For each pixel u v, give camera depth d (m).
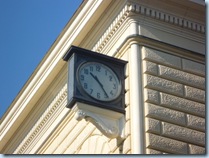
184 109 20.42
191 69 21.16
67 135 22.91
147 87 20.23
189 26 21.67
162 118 19.95
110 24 21.56
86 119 19.77
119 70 20.59
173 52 21.14
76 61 20.14
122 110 20.03
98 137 20.97
